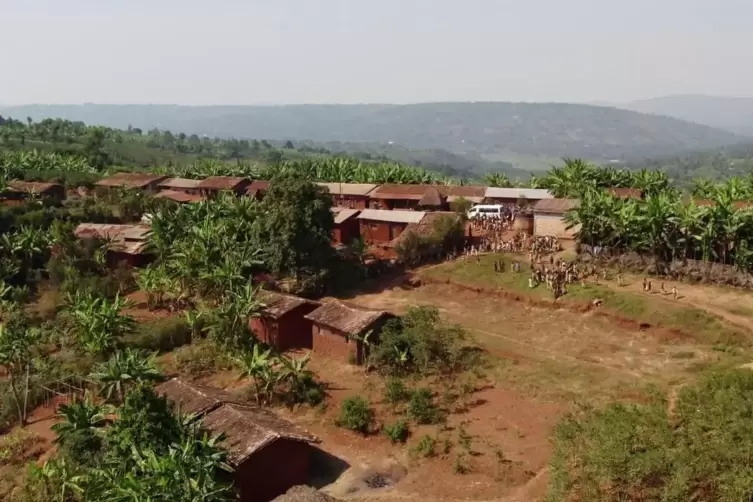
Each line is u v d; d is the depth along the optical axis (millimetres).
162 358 48312
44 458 36438
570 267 58500
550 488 25125
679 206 57844
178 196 103750
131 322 49875
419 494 31109
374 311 47125
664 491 21281
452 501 30234
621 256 60500
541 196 89500
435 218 73875
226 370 46156
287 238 60500
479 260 65125
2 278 62219
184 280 59094
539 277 58562
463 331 49156
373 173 115438
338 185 101438
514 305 56844
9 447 37719
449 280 62875
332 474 33469
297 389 41406
